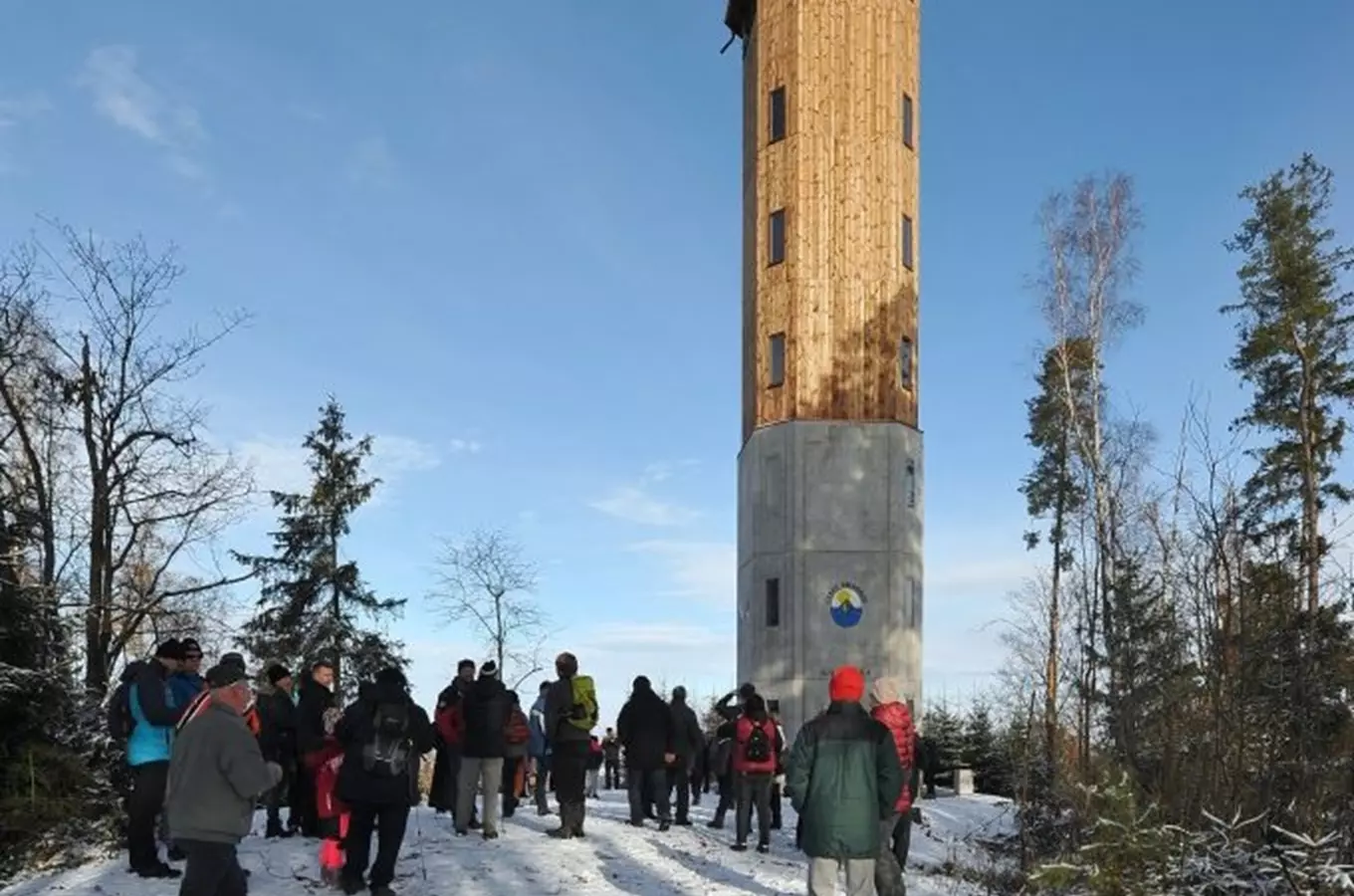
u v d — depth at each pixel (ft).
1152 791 33.81
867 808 26.78
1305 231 107.34
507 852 41.22
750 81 120.78
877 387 109.40
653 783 51.88
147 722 33.27
